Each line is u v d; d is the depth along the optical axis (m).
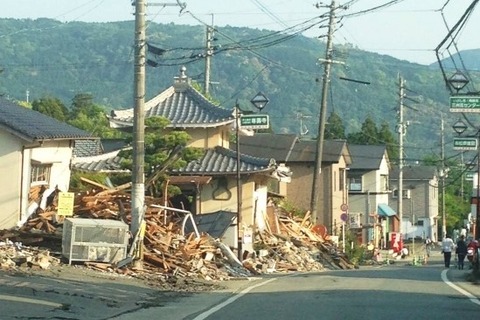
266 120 83.94
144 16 50.47
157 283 47.31
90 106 165.62
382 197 159.50
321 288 46.97
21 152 57.56
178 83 89.50
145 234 55.03
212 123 83.75
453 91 63.84
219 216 74.12
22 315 29.45
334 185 128.50
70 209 54.03
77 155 93.69
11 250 46.84
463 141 90.88
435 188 196.62
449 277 59.22
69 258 48.34
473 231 95.75
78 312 32.06
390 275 61.44
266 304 37.25
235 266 63.12
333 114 199.00
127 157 74.81
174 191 71.00
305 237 93.81
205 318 31.75
